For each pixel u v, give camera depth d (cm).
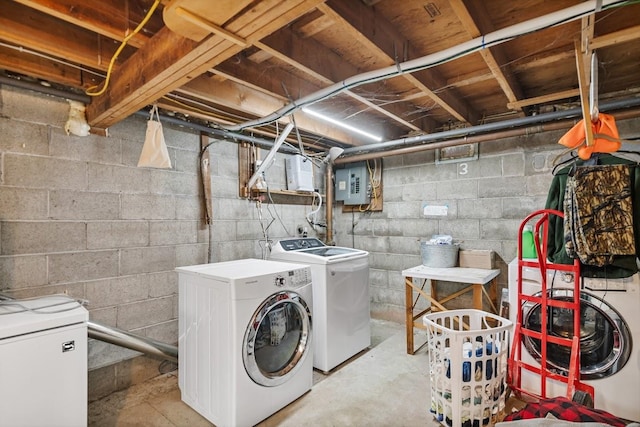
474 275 285
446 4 171
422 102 307
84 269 235
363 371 277
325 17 176
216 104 278
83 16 148
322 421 210
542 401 176
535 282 231
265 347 222
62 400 164
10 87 207
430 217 381
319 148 418
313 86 262
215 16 122
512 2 170
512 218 330
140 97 189
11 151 207
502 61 214
